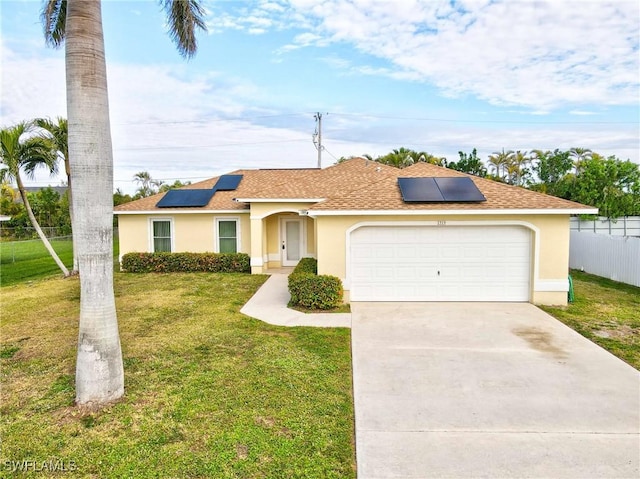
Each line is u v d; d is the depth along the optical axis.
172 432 5.16
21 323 10.28
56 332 9.49
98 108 5.60
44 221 42.31
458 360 7.62
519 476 4.33
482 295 12.02
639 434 5.12
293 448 4.83
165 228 19.38
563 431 5.20
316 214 11.71
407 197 12.00
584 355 7.82
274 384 6.54
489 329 9.45
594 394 6.23
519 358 7.70
